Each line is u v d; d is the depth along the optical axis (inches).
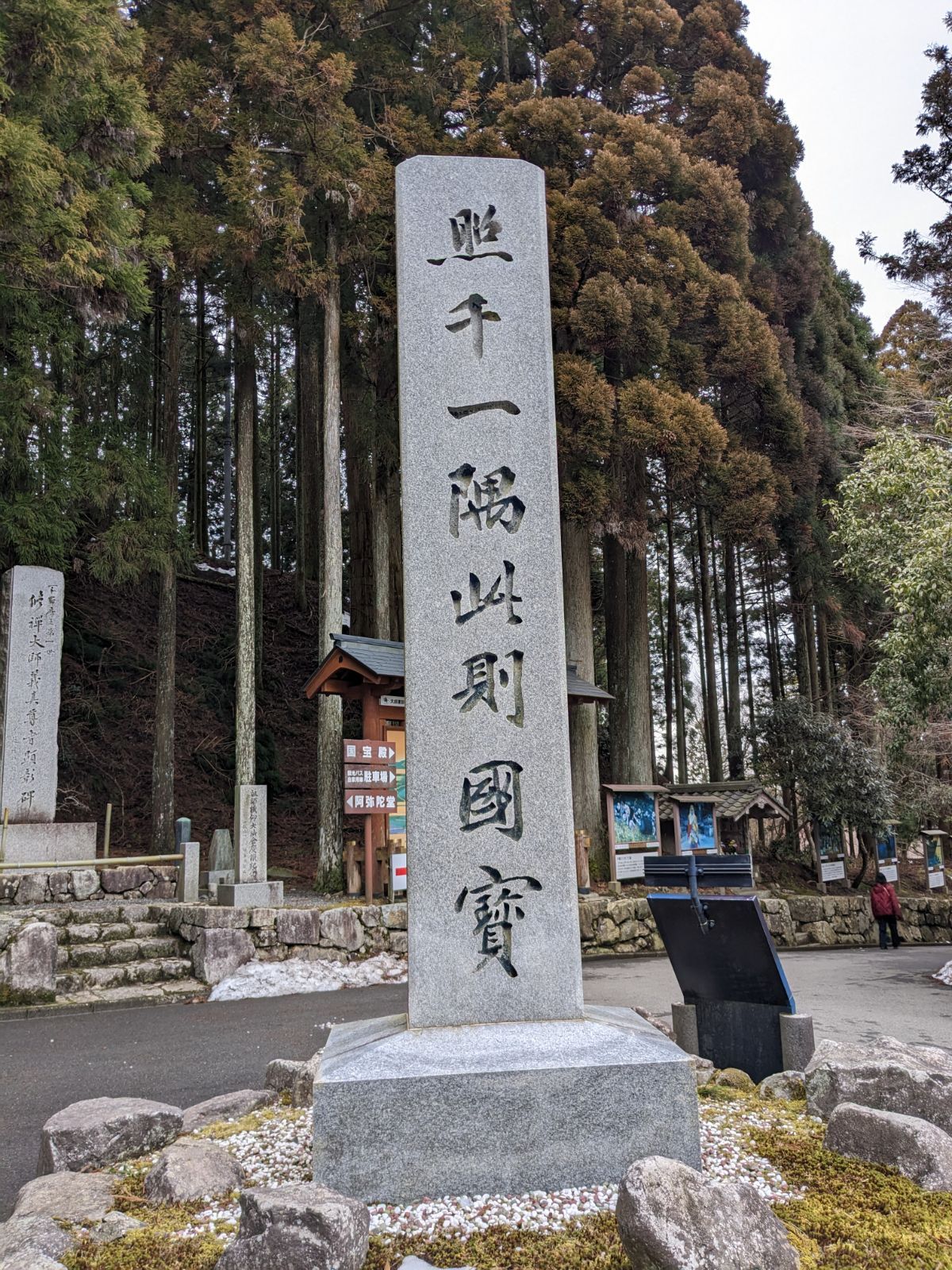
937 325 693.3
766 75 724.0
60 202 380.5
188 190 547.8
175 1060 233.3
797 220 742.5
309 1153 134.2
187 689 747.4
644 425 540.1
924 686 419.5
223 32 535.2
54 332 482.6
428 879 137.9
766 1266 94.5
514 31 671.1
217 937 345.4
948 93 613.6
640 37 655.8
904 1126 123.9
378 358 622.2
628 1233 95.7
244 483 551.8
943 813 831.7
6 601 481.7
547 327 161.0
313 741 777.6
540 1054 122.6
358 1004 314.3
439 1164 115.6
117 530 500.7
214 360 996.6
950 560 378.9
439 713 143.6
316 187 532.1
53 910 382.6
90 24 392.8
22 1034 268.2
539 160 604.4
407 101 628.7
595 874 571.2
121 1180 128.2
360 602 723.4
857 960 489.1
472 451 154.0
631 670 655.8
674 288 590.9
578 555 603.8
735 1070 174.2
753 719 733.9
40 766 468.4
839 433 748.0
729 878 183.8
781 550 741.3
